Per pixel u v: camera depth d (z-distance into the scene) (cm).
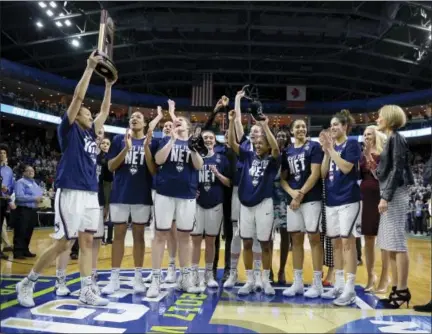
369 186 384
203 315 287
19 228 578
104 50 322
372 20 1788
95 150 328
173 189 357
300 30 1802
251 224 373
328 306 321
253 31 1941
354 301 331
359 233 392
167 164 361
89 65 308
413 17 1686
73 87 2270
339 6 1658
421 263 604
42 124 2152
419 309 306
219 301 333
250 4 1595
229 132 399
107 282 414
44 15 1639
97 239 386
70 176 304
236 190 408
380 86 2583
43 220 1241
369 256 386
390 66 2195
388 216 326
